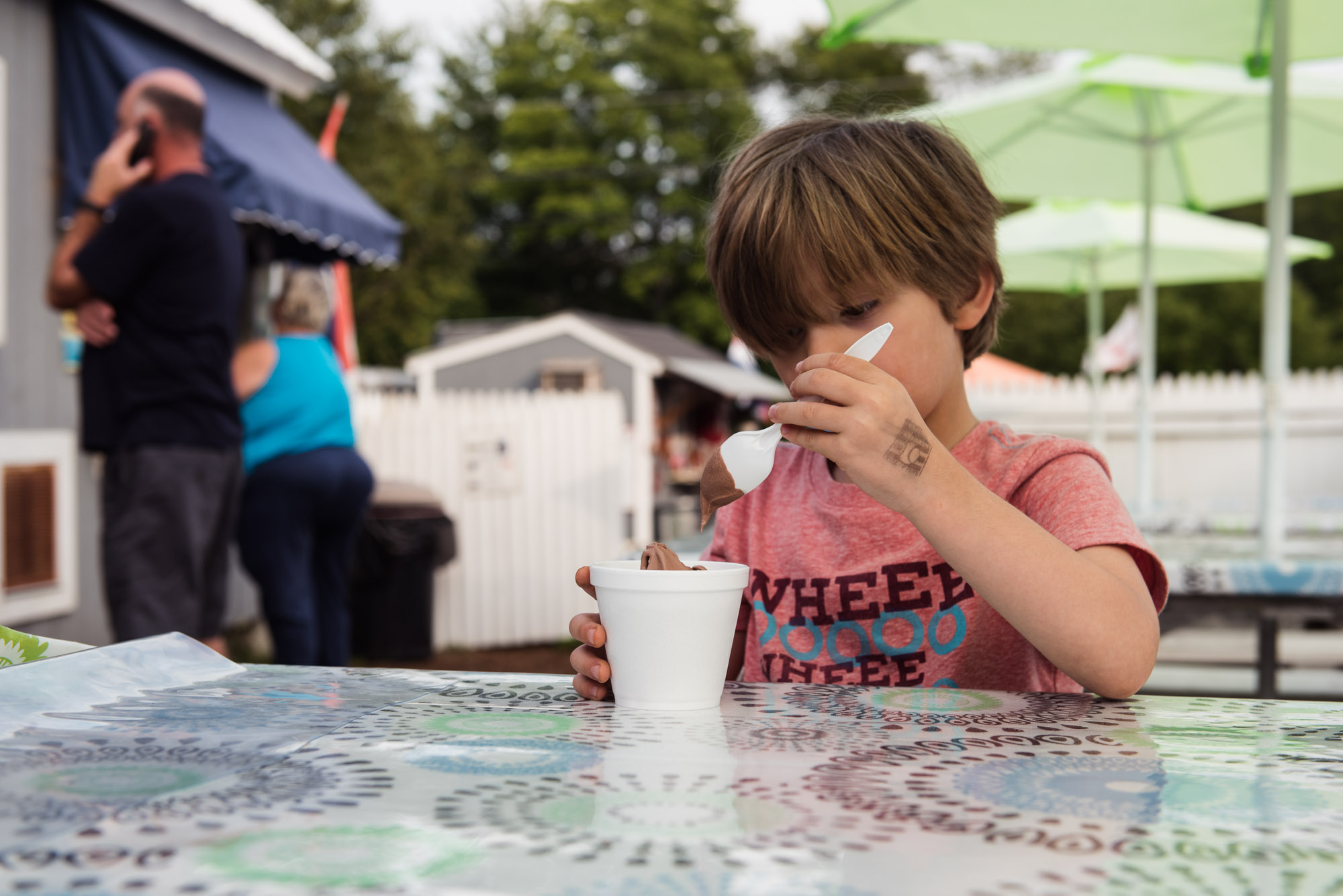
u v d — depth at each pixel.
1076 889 0.44
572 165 30.12
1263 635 3.06
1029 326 27.28
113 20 4.46
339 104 7.27
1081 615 0.90
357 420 6.91
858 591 1.26
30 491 4.06
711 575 0.82
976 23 3.23
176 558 3.03
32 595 4.07
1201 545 3.22
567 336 17.34
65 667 0.87
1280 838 0.51
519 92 31.28
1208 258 7.96
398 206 25.02
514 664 5.99
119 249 2.98
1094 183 5.52
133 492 3.00
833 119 1.31
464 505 6.82
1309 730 0.75
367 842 0.49
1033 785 0.60
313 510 3.86
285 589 3.78
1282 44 3.01
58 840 0.49
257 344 3.85
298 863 0.46
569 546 6.85
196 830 0.51
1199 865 0.47
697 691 0.83
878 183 1.13
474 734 0.73
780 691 0.92
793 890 0.43
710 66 31.17
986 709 0.84
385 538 5.80
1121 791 0.59
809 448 0.92
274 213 4.47
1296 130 4.57
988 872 0.46
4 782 0.59
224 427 3.17
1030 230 7.30
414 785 0.59
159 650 0.98
